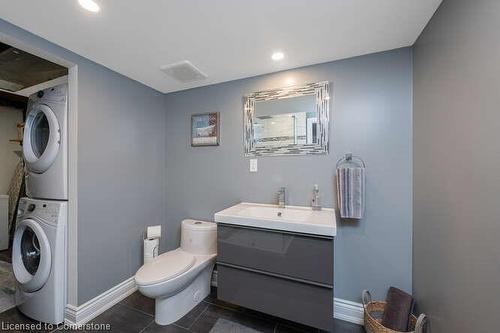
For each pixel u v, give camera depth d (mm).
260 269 1510
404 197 1603
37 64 1857
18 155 3531
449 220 1113
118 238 1987
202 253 2008
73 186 1656
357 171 1615
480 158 884
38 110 1792
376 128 1676
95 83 1787
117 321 1713
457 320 1040
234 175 2164
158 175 2428
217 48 1606
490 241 829
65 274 1669
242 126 2127
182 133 2412
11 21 1292
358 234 1720
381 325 1384
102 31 1396
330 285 1337
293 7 1193
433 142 1279
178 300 1734
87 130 1728
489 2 821
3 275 2402
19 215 1822
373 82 1683
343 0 1145
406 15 1261
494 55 800
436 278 1243
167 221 2484
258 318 1756
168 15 1250
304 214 1732
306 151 1879
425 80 1373
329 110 1807
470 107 943
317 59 1771
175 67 1887
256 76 2064
